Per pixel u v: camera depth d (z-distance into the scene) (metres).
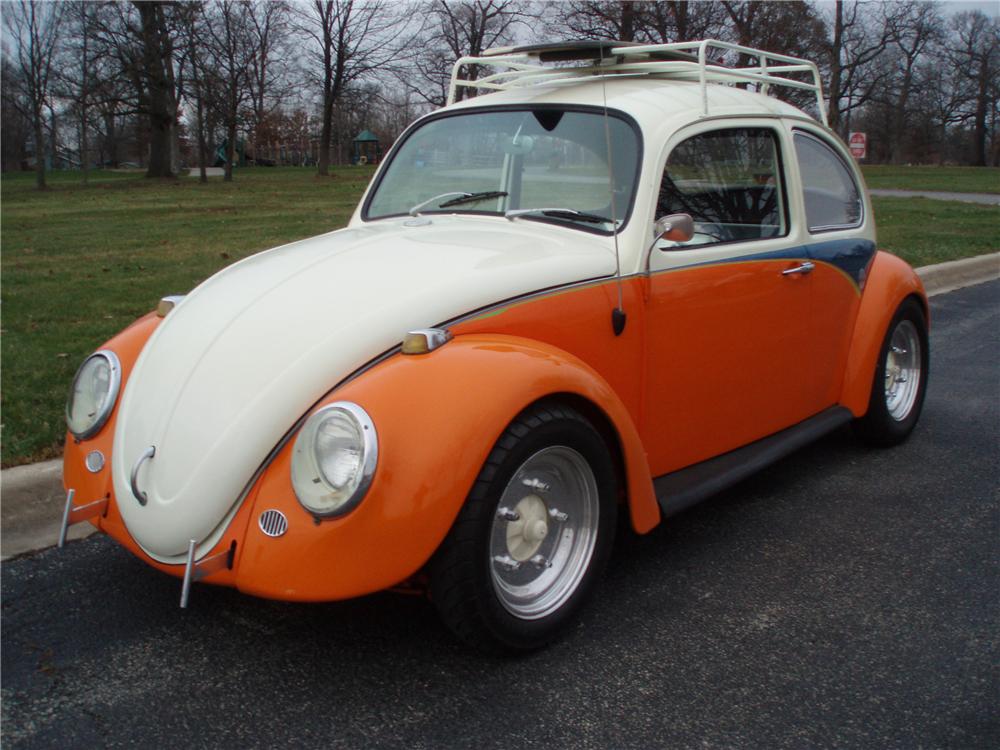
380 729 2.53
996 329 8.24
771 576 3.48
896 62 67.25
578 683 2.75
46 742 2.48
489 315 2.86
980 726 2.55
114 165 68.25
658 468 3.54
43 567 3.53
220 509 2.56
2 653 2.92
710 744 2.47
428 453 2.47
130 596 3.30
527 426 2.67
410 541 2.45
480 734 2.51
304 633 3.04
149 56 38.56
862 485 4.45
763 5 28.88
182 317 3.08
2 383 5.49
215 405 2.67
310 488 2.45
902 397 5.06
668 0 26.27
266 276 3.15
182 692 2.71
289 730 2.53
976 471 4.64
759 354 3.88
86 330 7.11
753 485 4.46
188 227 16.78
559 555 2.97
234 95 40.12
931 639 3.02
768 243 3.91
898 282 4.75
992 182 36.53
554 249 3.20
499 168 3.74
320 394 2.62
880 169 55.34
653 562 3.60
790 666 2.86
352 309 2.78
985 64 73.94
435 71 40.84
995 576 3.48
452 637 3.00
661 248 3.40
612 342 3.20
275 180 38.94
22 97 39.72
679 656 2.90
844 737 2.50
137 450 2.77
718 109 3.77
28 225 17.47
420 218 3.72
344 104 45.34
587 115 3.58
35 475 3.98
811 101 29.19
